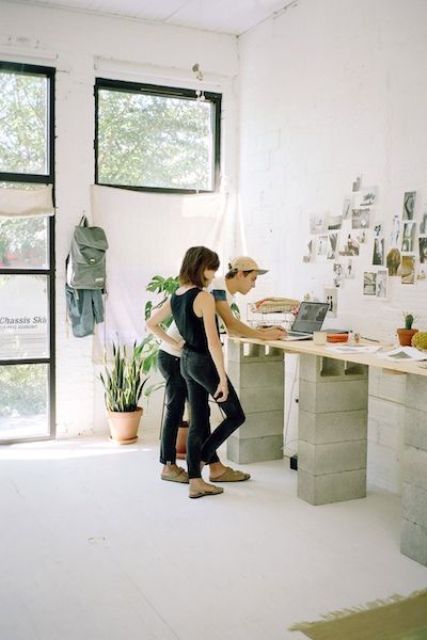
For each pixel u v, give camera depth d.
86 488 4.01
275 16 5.11
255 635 2.42
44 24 4.96
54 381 5.20
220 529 3.40
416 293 3.79
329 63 4.50
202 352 3.67
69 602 2.64
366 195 4.17
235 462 4.61
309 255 4.75
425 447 3.00
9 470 4.38
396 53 3.90
